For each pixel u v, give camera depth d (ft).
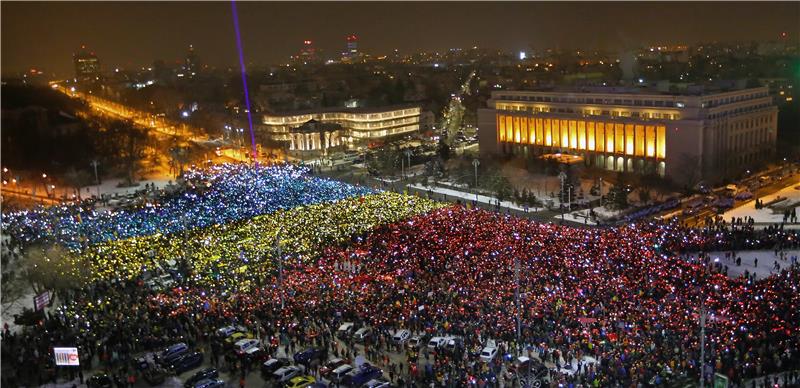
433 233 465.88
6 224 555.28
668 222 516.32
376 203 575.79
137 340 322.14
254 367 303.48
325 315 340.59
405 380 281.74
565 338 295.07
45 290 382.22
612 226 525.34
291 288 373.61
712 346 272.31
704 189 642.22
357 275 392.06
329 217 526.57
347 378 280.92
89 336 327.67
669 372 257.55
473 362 286.46
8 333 336.90
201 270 410.31
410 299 350.84
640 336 288.71
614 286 347.77
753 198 612.29
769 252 434.71
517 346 295.89
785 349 275.80
